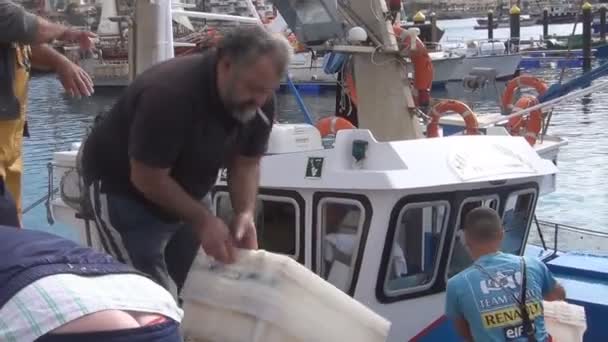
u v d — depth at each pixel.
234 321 3.09
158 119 3.24
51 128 22.23
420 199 5.11
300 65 31.28
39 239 1.99
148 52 6.32
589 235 8.42
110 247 3.77
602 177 16.50
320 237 5.23
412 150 5.18
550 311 4.84
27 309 1.80
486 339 4.33
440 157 5.25
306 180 5.17
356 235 5.11
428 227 5.36
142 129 3.26
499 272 4.41
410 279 5.33
